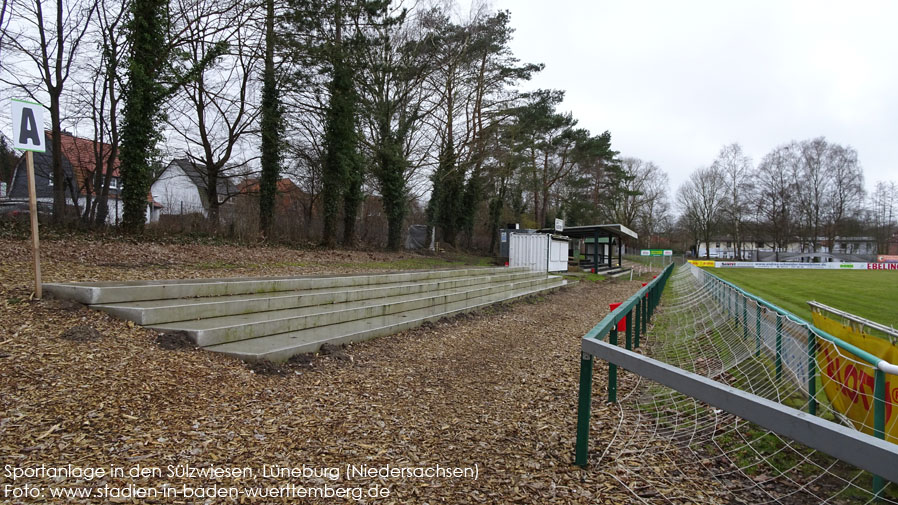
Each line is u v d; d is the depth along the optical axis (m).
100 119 15.62
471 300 12.45
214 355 5.23
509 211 42.31
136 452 3.12
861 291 19.20
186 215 15.13
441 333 8.54
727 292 8.07
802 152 57.47
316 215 23.73
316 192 24.14
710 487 3.04
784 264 45.66
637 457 3.52
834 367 3.51
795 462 3.38
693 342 7.57
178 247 12.58
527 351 7.65
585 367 3.31
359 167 21.42
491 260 28.42
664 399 4.96
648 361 2.73
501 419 4.43
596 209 51.19
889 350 3.11
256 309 7.13
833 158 56.22
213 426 3.67
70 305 5.58
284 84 17.83
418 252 26.14
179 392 4.16
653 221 71.06
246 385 4.65
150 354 4.84
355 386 5.16
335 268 13.98
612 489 3.02
